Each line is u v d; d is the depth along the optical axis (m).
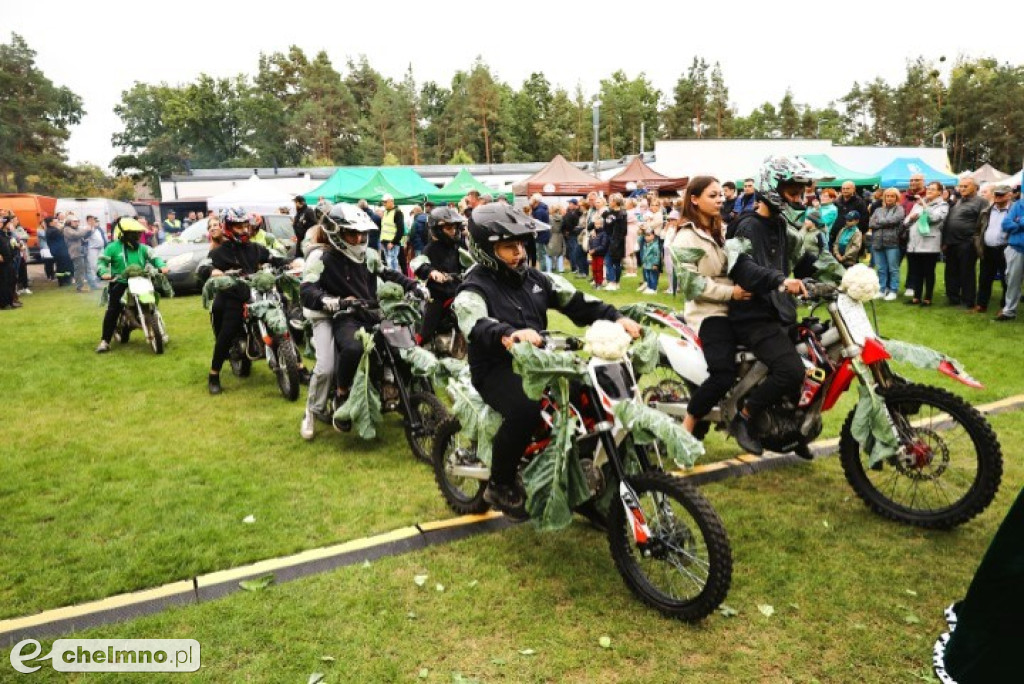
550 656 2.97
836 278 4.39
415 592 3.46
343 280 5.61
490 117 87.75
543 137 87.50
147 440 5.83
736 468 4.96
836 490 4.61
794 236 4.42
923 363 3.97
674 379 5.37
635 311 4.27
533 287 3.73
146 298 8.77
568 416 3.30
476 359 3.67
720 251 4.37
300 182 35.16
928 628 3.11
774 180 4.26
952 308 10.67
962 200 10.52
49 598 3.41
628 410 3.12
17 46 75.38
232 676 2.86
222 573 3.60
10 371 8.23
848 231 11.78
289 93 91.56
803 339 4.30
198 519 4.29
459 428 4.27
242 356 7.76
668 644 3.04
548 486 3.28
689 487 3.13
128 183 97.06
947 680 2.34
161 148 89.56
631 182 23.20
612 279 14.68
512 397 3.53
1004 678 2.19
